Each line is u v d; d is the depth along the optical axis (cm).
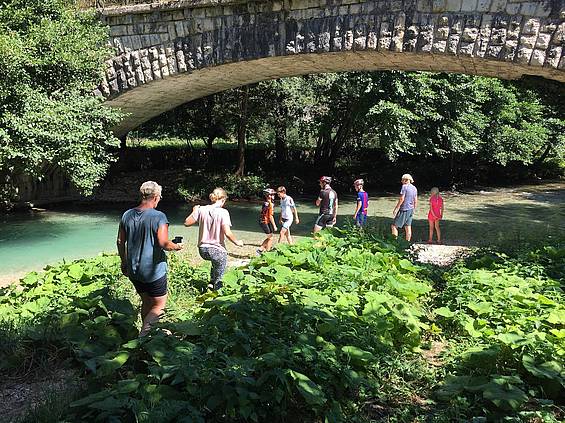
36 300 662
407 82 2167
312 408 395
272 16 1408
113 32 1627
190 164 2808
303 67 1611
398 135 2184
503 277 729
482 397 419
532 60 1102
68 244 1378
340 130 2645
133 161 2708
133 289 761
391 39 1260
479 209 2089
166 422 345
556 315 561
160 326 467
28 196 1930
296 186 2564
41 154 1377
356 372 451
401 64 1480
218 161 2808
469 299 647
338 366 437
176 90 1825
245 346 438
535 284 706
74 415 369
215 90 1986
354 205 2169
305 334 470
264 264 776
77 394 419
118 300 589
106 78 1647
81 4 1673
